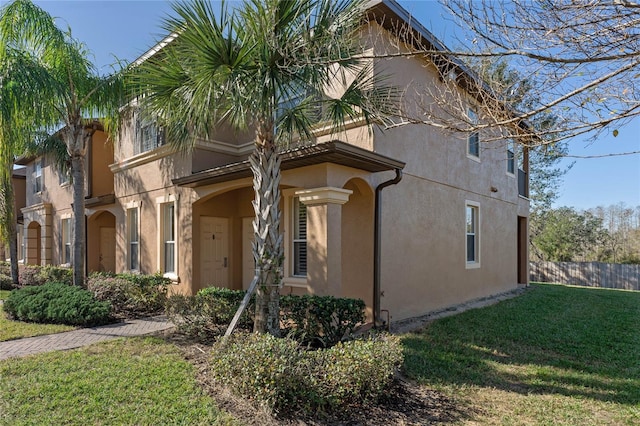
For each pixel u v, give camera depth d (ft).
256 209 20.43
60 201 60.85
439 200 35.40
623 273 70.28
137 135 43.78
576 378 18.84
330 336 21.07
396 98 27.04
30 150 47.75
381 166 25.71
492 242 45.78
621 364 20.95
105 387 15.66
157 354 20.12
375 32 27.22
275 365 14.17
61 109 33.40
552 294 47.34
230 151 38.29
